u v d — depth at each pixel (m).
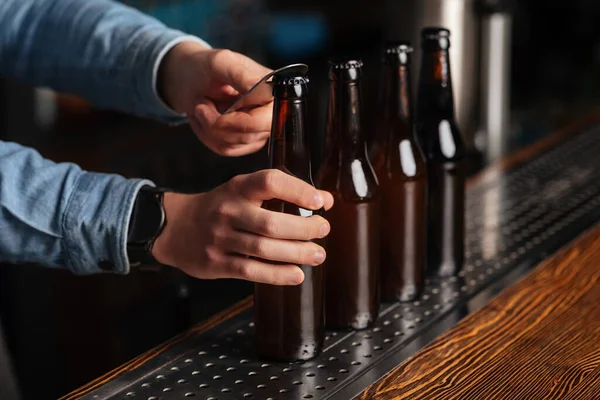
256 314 0.93
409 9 2.01
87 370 2.12
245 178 0.85
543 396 0.85
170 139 2.29
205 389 0.87
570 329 1.00
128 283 2.03
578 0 3.32
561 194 1.52
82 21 1.21
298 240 0.86
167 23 2.41
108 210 0.92
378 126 1.05
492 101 2.24
